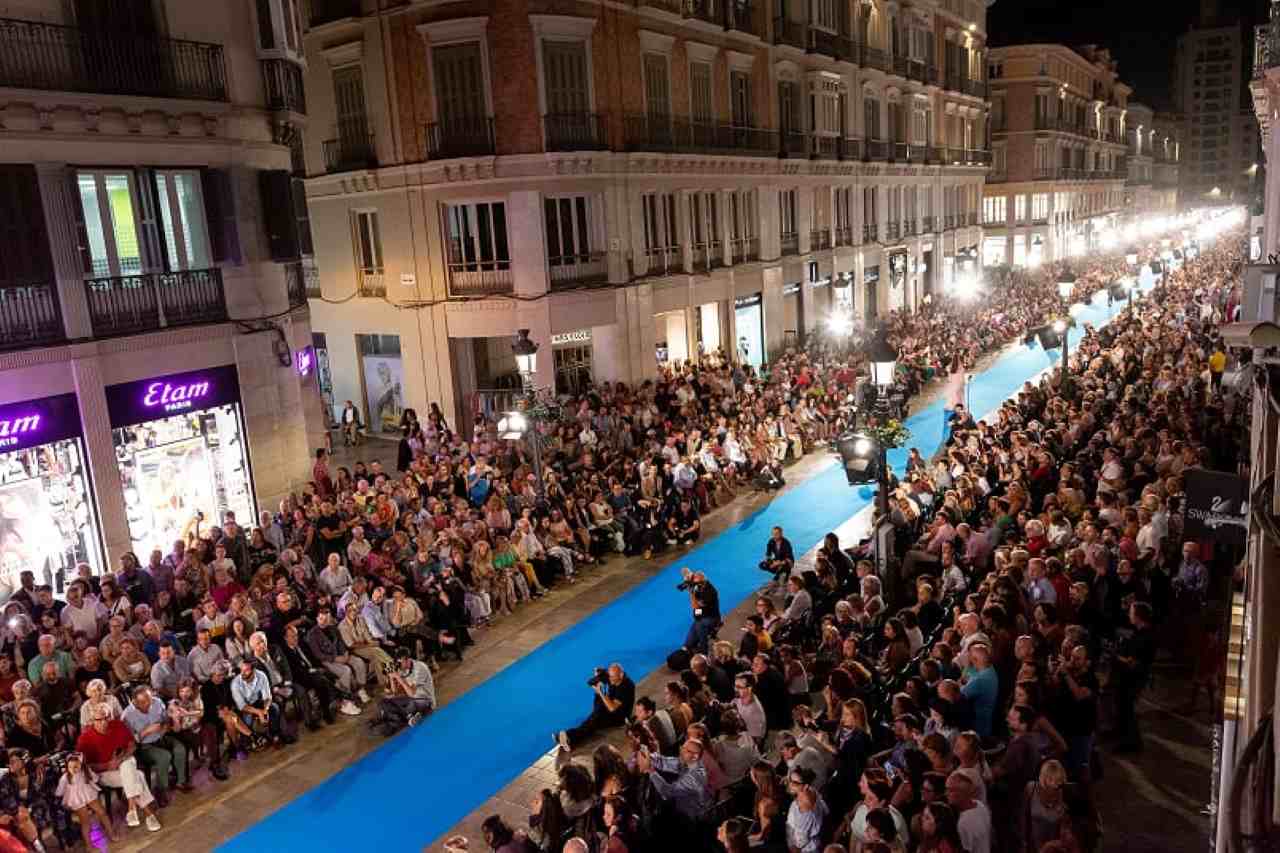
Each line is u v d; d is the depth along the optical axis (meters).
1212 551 11.75
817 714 9.99
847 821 7.71
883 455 12.98
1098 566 10.88
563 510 17.11
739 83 30.38
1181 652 10.71
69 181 14.12
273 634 12.16
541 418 17.50
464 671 13.44
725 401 23.88
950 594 12.01
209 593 12.67
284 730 11.73
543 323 24.00
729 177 29.75
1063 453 16.84
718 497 20.64
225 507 16.73
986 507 14.65
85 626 11.93
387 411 27.34
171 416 15.77
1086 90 74.81
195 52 15.68
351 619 12.71
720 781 8.64
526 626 14.84
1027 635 9.40
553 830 8.18
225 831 10.12
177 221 15.88
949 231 50.34
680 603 15.46
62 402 14.29
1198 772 9.45
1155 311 34.50
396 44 23.98
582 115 23.84
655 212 26.94
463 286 24.59
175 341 15.64
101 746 10.03
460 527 15.40
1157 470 14.35
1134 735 9.79
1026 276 55.56
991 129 64.44
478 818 10.09
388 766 11.20
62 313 14.19
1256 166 25.38
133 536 15.42
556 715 12.13
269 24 16.78
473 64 23.20
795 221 34.38
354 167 25.11
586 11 23.70
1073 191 72.00
